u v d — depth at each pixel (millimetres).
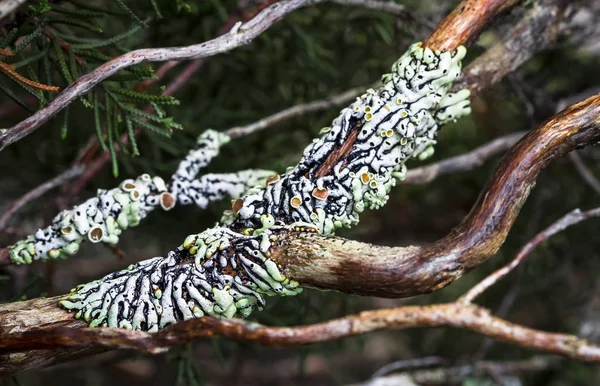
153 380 781
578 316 648
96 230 421
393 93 419
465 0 423
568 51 571
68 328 388
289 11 438
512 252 597
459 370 574
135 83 479
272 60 563
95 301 399
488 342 573
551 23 448
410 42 532
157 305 399
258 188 422
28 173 565
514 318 690
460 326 386
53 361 403
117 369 784
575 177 593
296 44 557
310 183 411
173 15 548
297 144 578
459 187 652
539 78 584
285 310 523
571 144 404
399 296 392
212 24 556
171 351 505
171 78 552
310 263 396
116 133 444
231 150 557
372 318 385
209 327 381
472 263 394
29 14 437
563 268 621
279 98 567
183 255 406
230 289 400
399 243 683
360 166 415
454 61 419
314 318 546
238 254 401
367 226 669
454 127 631
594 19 551
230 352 663
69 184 497
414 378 575
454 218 665
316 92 565
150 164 527
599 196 589
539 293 646
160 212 555
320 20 558
